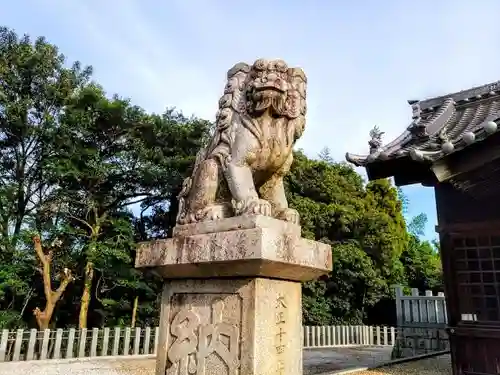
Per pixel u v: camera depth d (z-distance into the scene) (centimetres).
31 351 930
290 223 298
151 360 982
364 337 1566
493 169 568
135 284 1227
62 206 1261
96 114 1241
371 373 771
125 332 1059
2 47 1248
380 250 1702
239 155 307
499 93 771
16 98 1244
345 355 1182
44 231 1212
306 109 339
